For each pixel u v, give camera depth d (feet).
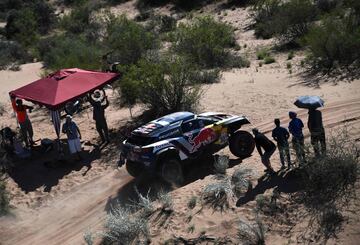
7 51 126.82
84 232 35.94
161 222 33.50
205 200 34.73
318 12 106.52
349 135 41.55
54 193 43.50
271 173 36.19
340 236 27.71
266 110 55.52
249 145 42.32
